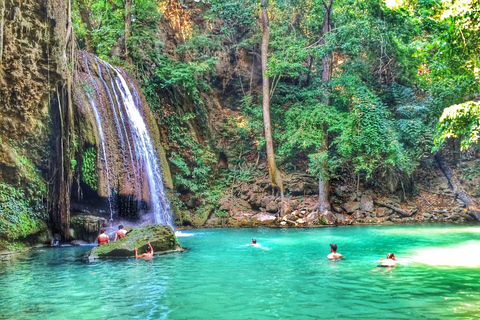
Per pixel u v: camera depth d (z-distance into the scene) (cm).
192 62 2391
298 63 2144
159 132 2159
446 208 2223
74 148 1430
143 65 2205
